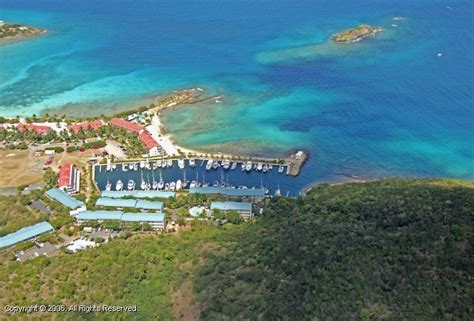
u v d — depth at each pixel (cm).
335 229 16725
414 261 14375
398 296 13350
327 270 14525
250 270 15238
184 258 16788
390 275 14038
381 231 16350
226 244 17450
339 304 13325
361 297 13475
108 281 15838
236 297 14262
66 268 16625
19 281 16150
